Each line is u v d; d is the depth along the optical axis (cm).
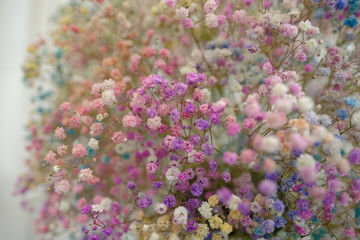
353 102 18
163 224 18
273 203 17
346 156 17
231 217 18
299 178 17
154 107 18
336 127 19
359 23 20
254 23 20
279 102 16
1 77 34
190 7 20
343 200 17
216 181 19
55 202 24
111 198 23
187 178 18
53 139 24
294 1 19
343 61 19
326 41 21
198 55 21
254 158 17
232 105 20
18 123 34
